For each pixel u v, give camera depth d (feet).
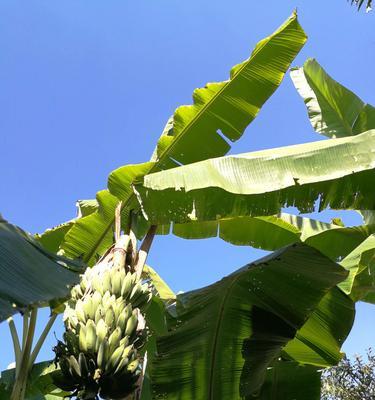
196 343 8.35
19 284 4.70
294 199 7.31
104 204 9.06
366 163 6.60
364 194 7.29
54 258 6.23
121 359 5.25
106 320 5.52
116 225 6.98
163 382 8.52
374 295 11.90
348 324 9.04
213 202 7.38
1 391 11.34
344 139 7.05
